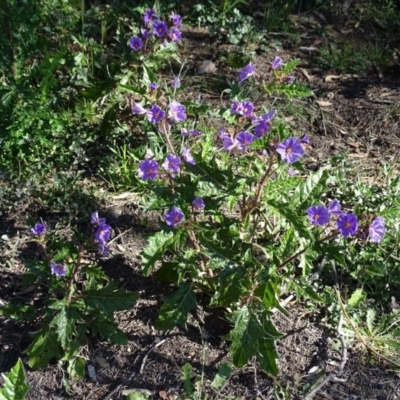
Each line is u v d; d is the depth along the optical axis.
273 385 0.96
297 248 1.06
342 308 1.04
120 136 1.32
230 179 0.93
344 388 0.98
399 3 1.76
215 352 1.00
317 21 1.72
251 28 1.62
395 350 1.02
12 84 1.21
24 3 1.28
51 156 1.28
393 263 1.12
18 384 0.71
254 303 0.94
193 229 0.94
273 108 1.44
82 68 1.41
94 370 0.98
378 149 1.38
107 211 1.20
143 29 1.26
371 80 1.55
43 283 1.08
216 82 1.50
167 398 0.95
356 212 0.91
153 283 1.09
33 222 1.02
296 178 0.97
